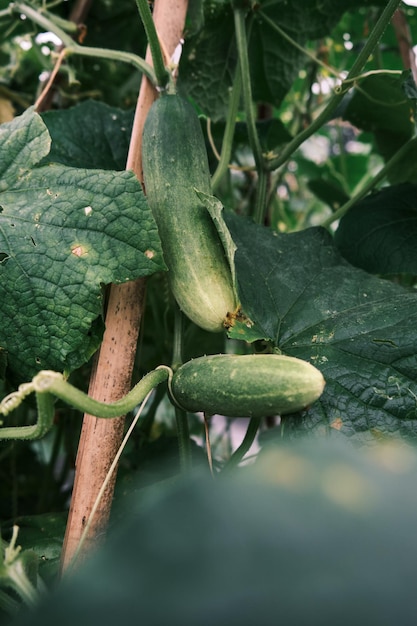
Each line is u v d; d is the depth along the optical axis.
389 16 0.57
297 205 1.29
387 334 0.50
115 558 0.16
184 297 0.49
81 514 0.47
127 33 0.89
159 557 0.16
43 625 0.15
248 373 0.43
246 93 0.64
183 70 0.70
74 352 0.48
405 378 0.48
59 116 0.66
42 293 0.47
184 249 0.49
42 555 0.52
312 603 0.14
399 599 0.15
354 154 1.12
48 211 0.48
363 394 0.48
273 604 0.14
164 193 0.50
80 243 0.47
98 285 0.46
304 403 0.42
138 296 0.50
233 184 0.97
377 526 0.16
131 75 0.93
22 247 0.48
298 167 1.14
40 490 0.89
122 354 0.50
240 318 0.50
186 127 0.52
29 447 0.90
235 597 0.15
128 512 0.53
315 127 0.63
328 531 0.16
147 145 0.52
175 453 0.67
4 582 0.39
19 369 0.48
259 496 0.17
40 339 0.47
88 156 0.65
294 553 0.16
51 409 0.40
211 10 0.67
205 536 0.16
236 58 0.72
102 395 0.49
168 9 0.56
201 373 0.45
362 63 0.60
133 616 0.15
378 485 0.17
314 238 0.61
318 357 0.50
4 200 0.50
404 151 0.68
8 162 0.51
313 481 0.17
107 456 0.48
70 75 0.72
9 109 0.83
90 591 0.15
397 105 0.70
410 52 0.79
